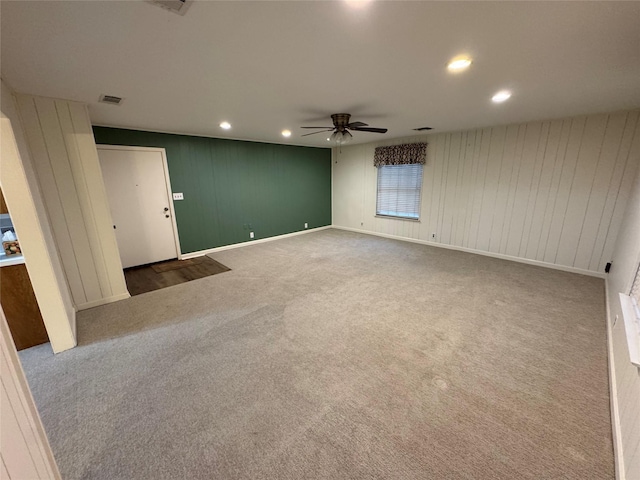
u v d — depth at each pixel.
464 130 4.80
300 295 3.35
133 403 1.78
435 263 4.52
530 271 4.12
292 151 6.42
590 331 2.53
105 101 2.74
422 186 5.62
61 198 2.79
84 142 2.84
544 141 4.07
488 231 4.87
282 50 1.73
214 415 1.68
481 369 2.05
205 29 1.47
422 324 2.67
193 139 4.88
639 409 1.20
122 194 4.30
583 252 3.96
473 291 3.42
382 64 1.96
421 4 1.26
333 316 2.84
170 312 2.97
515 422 1.61
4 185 1.98
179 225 4.93
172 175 4.74
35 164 2.61
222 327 2.66
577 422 1.60
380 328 2.61
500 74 2.16
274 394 1.84
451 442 1.49
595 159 3.71
